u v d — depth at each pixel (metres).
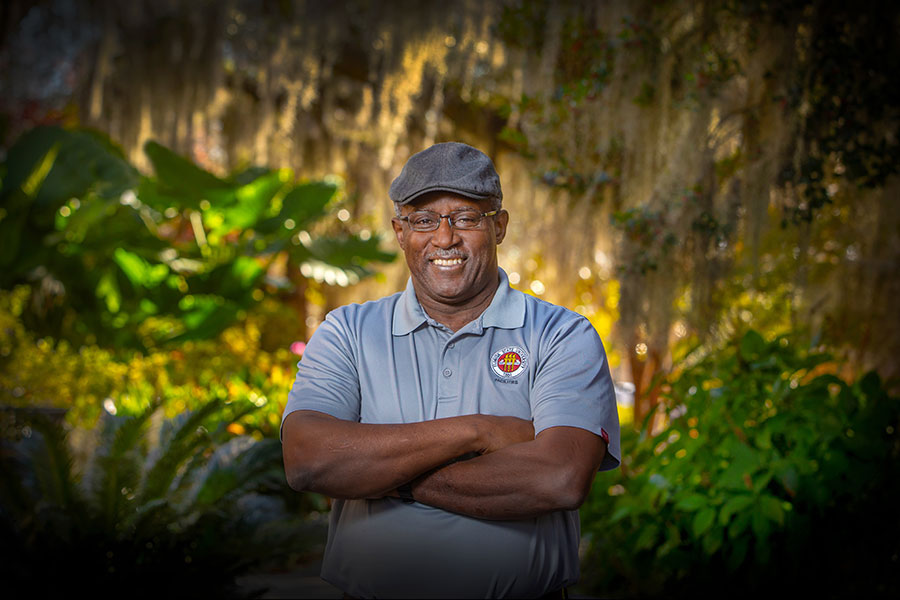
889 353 5.04
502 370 1.76
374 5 6.37
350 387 1.79
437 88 6.55
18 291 8.13
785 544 3.42
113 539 3.33
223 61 7.05
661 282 4.71
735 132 4.67
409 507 1.70
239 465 3.84
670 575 3.76
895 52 4.37
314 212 8.09
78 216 7.43
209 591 3.41
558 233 5.98
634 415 5.85
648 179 4.79
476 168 1.74
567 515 1.77
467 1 5.87
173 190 7.89
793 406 3.52
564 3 4.91
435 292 1.76
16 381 7.00
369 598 1.72
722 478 3.37
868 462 3.36
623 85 4.80
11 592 3.16
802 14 4.45
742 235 4.80
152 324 8.48
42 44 7.10
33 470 3.62
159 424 4.45
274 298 9.50
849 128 4.39
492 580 1.66
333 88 7.80
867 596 3.41
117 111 7.84
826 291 5.22
